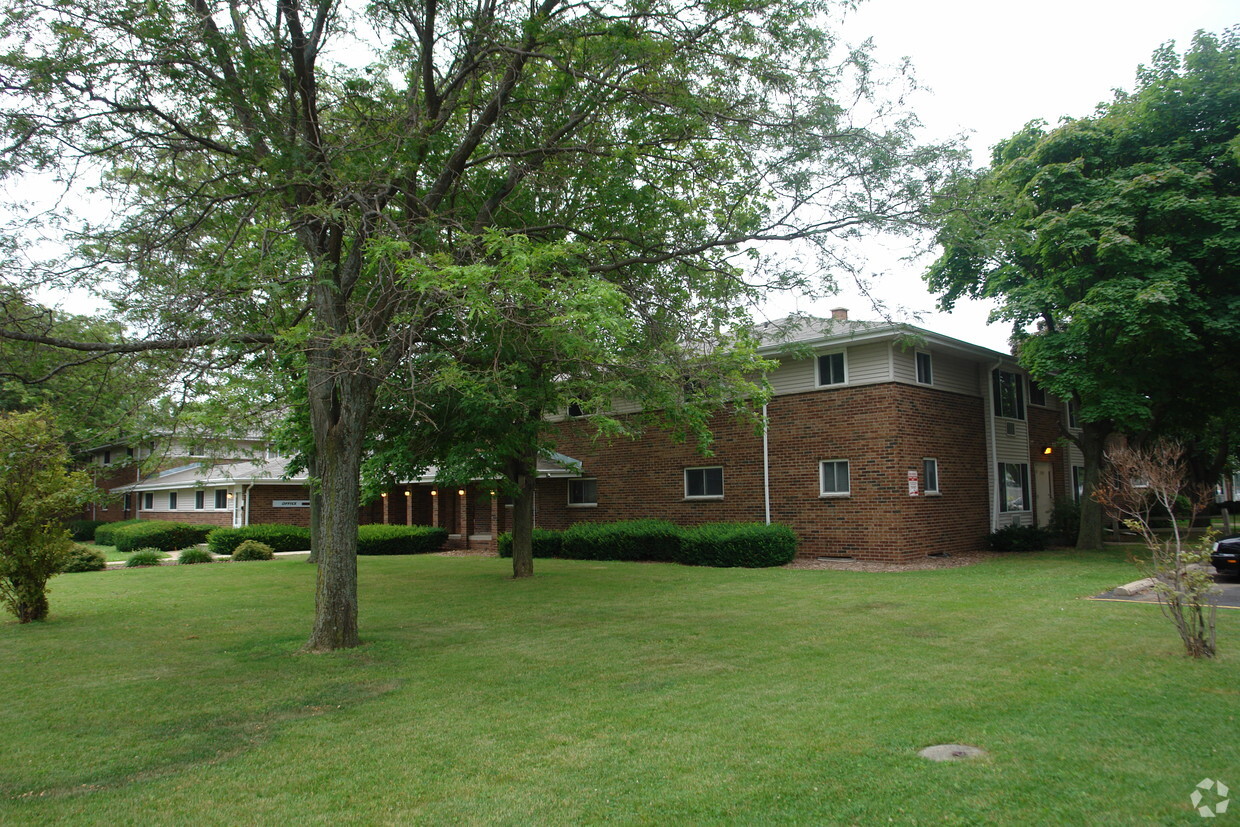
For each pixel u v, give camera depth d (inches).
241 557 922.7
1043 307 683.4
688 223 453.4
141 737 234.8
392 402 470.9
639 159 435.8
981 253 380.2
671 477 854.5
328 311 360.8
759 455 783.7
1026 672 285.1
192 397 379.6
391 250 306.3
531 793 184.2
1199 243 640.4
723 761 201.9
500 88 386.0
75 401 377.4
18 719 254.8
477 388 359.6
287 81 366.3
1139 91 706.8
